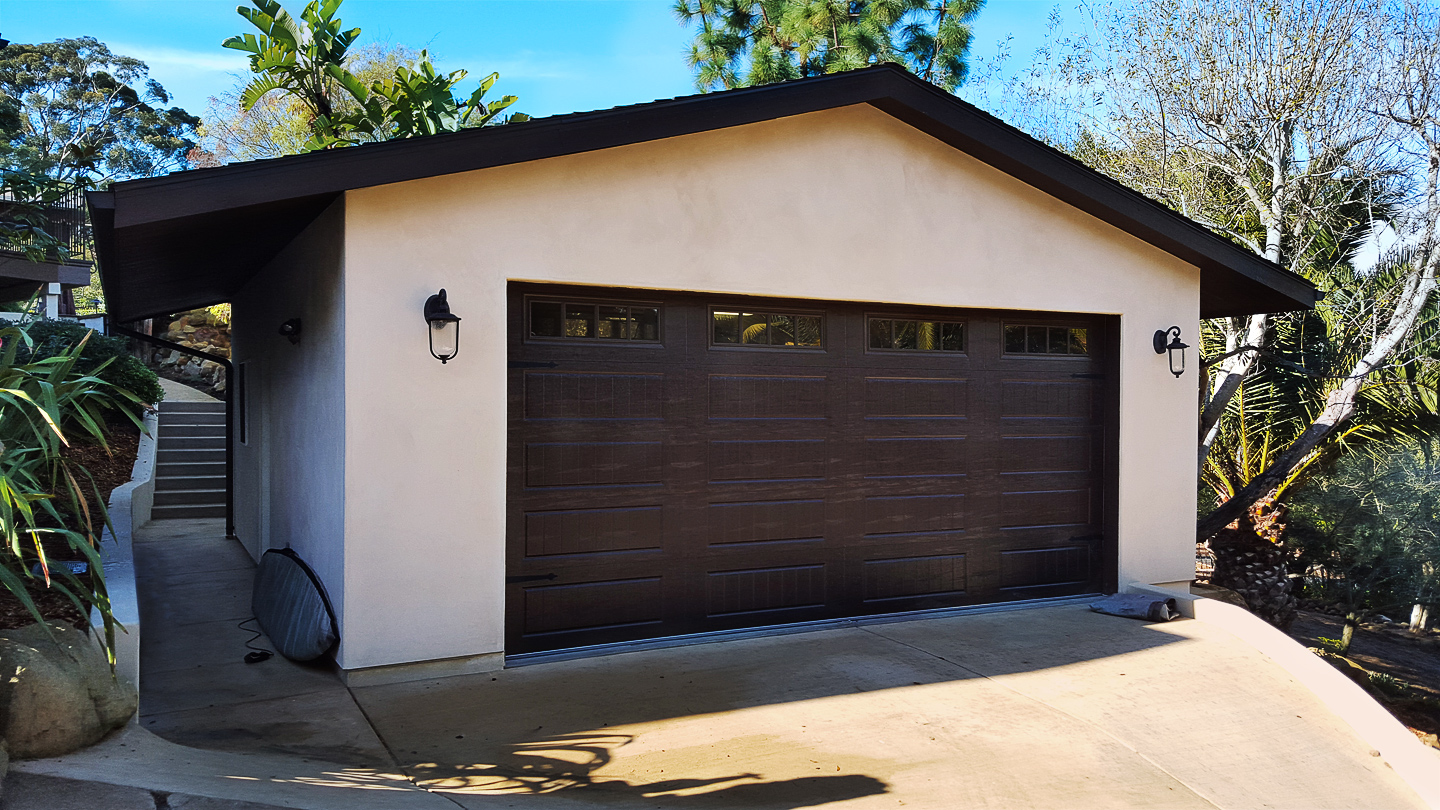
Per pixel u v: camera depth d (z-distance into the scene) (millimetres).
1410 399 11680
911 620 7168
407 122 9281
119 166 28359
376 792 3738
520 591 5941
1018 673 5895
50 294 16844
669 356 6395
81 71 35188
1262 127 12234
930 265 7090
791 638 6562
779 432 6789
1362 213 12742
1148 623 7199
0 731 3605
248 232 6242
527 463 5945
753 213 6457
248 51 8680
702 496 6527
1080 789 4277
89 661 4176
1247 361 11945
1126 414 7918
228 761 4047
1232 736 5074
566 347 6051
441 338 5504
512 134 5387
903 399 7273
